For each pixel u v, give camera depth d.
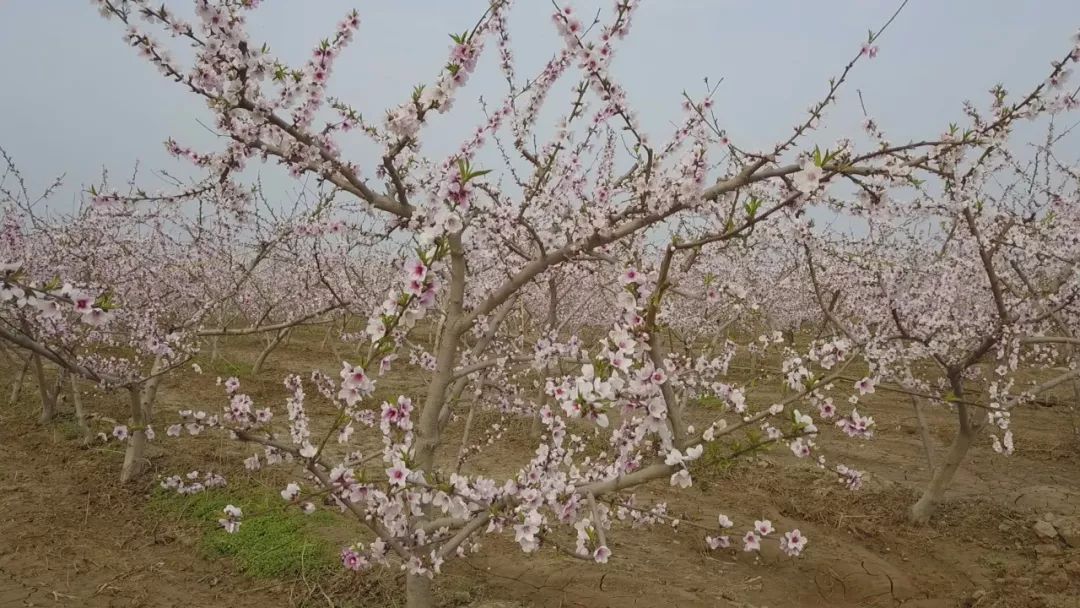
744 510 5.58
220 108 2.84
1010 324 4.86
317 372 4.85
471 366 3.43
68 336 5.24
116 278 6.33
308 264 6.98
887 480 6.38
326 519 4.83
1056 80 3.09
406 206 3.21
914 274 6.27
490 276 6.88
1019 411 9.20
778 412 2.47
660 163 3.80
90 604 3.78
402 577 4.05
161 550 4.47
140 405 5.57
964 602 4.31
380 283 8.14
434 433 3.26
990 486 6.40
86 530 4.67
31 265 6.44
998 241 4.91
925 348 5.14
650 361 2.50
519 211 3.93
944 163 3.14
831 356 2.74
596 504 2.88
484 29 2.80
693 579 4.37
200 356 10.63
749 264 9.21
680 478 2.38
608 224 3.25
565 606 3.95
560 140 3.93
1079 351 6.75
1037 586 4.46
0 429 6.77
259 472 5.73
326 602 3.84
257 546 4.41
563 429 2.93
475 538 3.88
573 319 9.51
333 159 3.07
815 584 4.46
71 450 6.24
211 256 7.68
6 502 5.01
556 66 3.84
